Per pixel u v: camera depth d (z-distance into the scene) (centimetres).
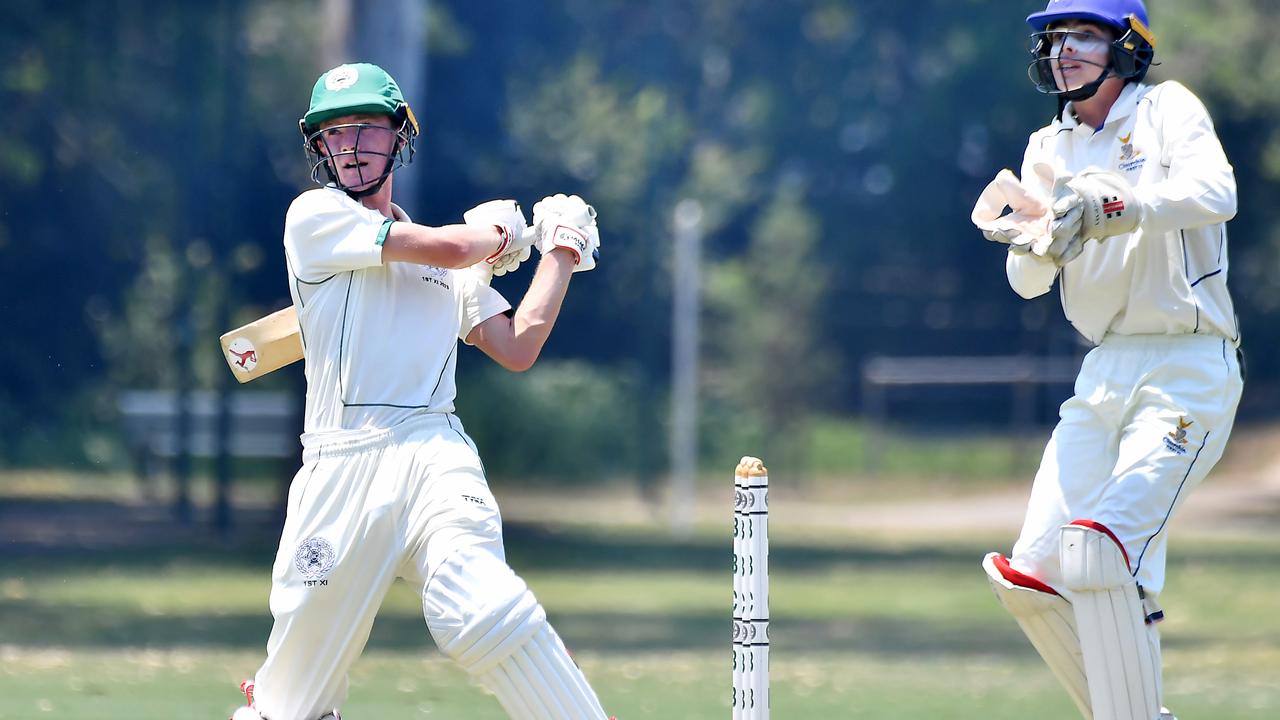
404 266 1634
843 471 13062
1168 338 1734
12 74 8131
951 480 12644
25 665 3528
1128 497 1698
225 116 8944
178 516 8250
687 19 12725
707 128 13438
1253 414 12812
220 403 8044
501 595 1557
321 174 1703
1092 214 1622
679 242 9569
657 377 13012
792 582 6438
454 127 11819
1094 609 1675
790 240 13175
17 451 9700
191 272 9112
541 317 1695
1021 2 12200
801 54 12962
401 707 2959
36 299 9194
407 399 1609
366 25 6875
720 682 3494
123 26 8456
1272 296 12325
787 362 12712
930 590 6138
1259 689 3450
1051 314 13600
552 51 12162
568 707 1568
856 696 3297
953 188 13675
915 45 12769
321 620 1595
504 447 11544
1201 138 1691
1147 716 1680
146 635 4266
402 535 1591
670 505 10850
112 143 8869
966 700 3241
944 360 13800
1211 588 5969
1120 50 1739
